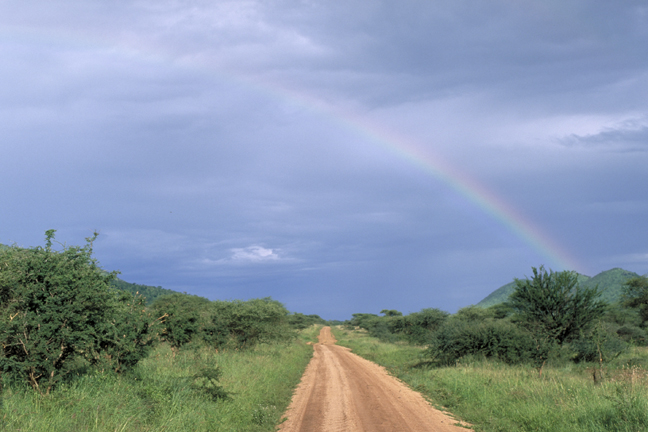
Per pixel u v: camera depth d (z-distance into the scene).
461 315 64.69
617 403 9.88
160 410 10.41
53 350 10.11
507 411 12.10
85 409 9.23
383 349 45.28
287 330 39.56
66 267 10.89
